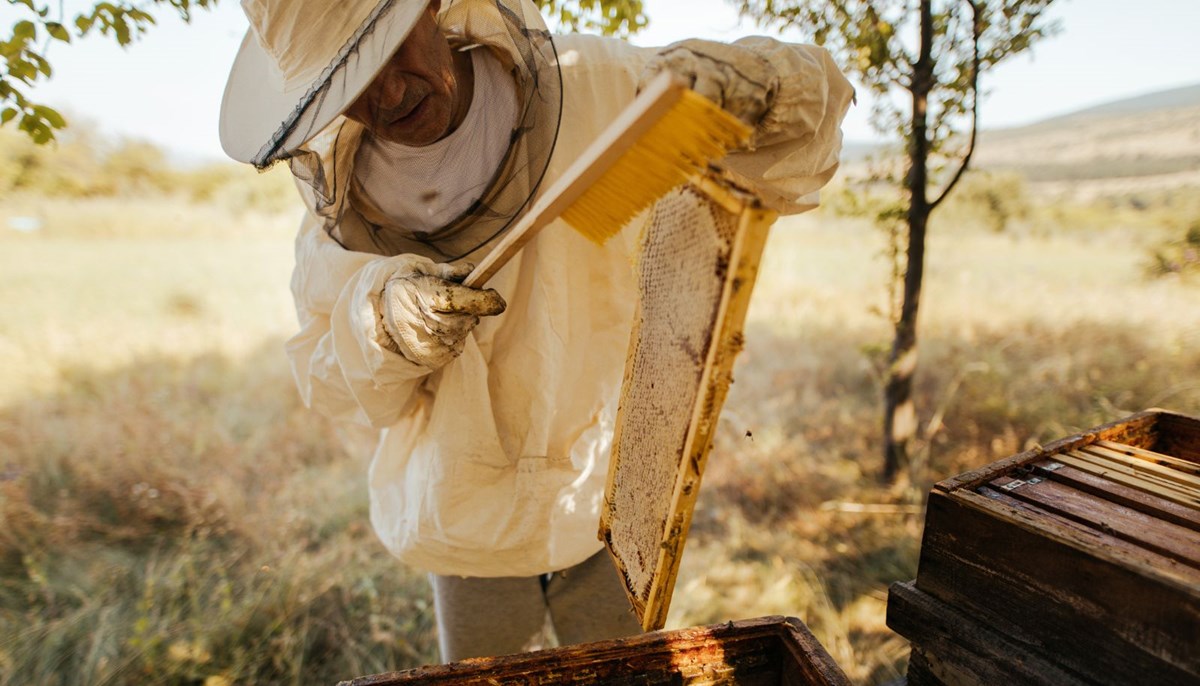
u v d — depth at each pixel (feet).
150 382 17.70
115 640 8.61
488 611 5.72
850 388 16.57
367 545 10.92
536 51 4.04
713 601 9.14
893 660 7.95
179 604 9.33
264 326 23.63
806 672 3.46
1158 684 2.58
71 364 19.20
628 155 2.48
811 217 43.91
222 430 14.34
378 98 3.88
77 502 11.89
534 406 5.01
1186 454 4.48
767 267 29.22
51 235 44.78
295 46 3.82
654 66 3.04
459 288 3.95
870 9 9.02
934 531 3.45
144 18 5.73
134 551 10.84
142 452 13.10
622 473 3.54
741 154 3.88
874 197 11.10
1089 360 15.98
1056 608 2.92
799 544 10.40
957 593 3.38
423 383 5.28
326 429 14.94
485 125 4.24
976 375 15.52
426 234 4.70
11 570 10.30
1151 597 2.56
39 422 14.65
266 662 8.39
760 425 14.32
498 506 5.14
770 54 3.57
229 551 10.64
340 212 4.70
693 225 2.55
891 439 11.75
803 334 20.40
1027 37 8.38
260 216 56.85
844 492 11.71
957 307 22.02
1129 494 3.30
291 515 11.28
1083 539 2.82
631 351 3.39
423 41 3.90
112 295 27.45
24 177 53.21
